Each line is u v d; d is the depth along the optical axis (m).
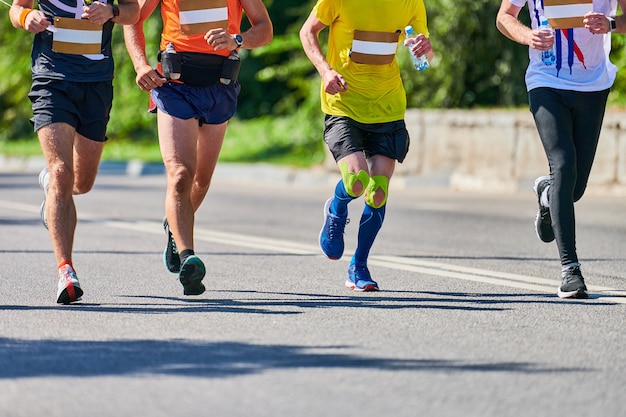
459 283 14.14
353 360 9.47
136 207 25.75
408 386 8.61
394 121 13.15
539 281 14.38
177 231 12.46
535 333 10.69
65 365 9.27
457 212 25.02
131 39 12.60
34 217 23.02
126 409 7.97
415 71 38.38
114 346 9.98
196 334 10.52
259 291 13.38
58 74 12.23
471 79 39.31
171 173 12.47
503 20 13.12
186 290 12.54
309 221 22.95
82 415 7.84
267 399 8.22
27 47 53.59
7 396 8.32
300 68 44.06
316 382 8.71
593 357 9.66
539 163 31.06
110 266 15.68
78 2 12.27
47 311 11.77
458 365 9.30
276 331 10.70
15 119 56.59
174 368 9.16
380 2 12.77
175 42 12.52
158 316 11.48
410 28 12.87
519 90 38.59
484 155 32.19
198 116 12.59
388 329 10.84
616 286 14.05
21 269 15.34
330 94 12.86
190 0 12.45
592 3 12.71
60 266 12.23
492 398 8.28
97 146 12.69
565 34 12.80
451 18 37.69
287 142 46.16
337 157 13.03
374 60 12.89
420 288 13.69
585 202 27.00
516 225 22.30
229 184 35.19
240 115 54.22
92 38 12.33
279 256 16.95
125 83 51.19
